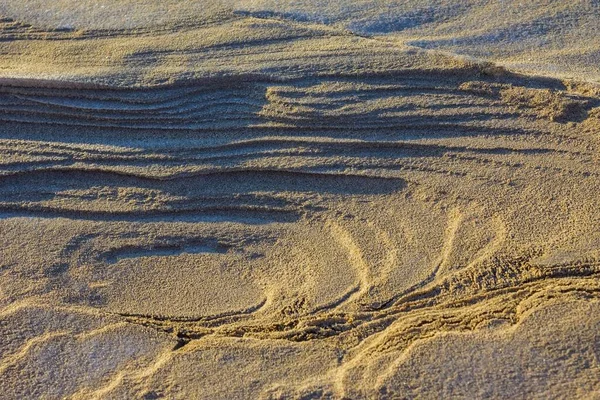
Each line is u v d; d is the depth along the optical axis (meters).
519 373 3.21
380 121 4.52
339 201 4.26
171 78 4.77
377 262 3.92
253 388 3.31
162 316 3.80
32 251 4.08
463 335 3.36
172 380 3.37
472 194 4.14
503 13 5.42
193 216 4.32
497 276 3.71
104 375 3.45
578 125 4.37
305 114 4.56
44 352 3.54
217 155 4.48
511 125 4.43
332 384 3.27
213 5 5.43
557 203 4.01
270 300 3.85
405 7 5.43
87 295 3.91
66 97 4.80
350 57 4.85
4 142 4.64
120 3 5.52
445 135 4.45
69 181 4.47
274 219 4.27
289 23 5.26
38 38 5.26
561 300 3.44
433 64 4.74
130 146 4.56
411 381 3.23
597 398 3.10
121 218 4.30
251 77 4.78
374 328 3.57
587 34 5.27
